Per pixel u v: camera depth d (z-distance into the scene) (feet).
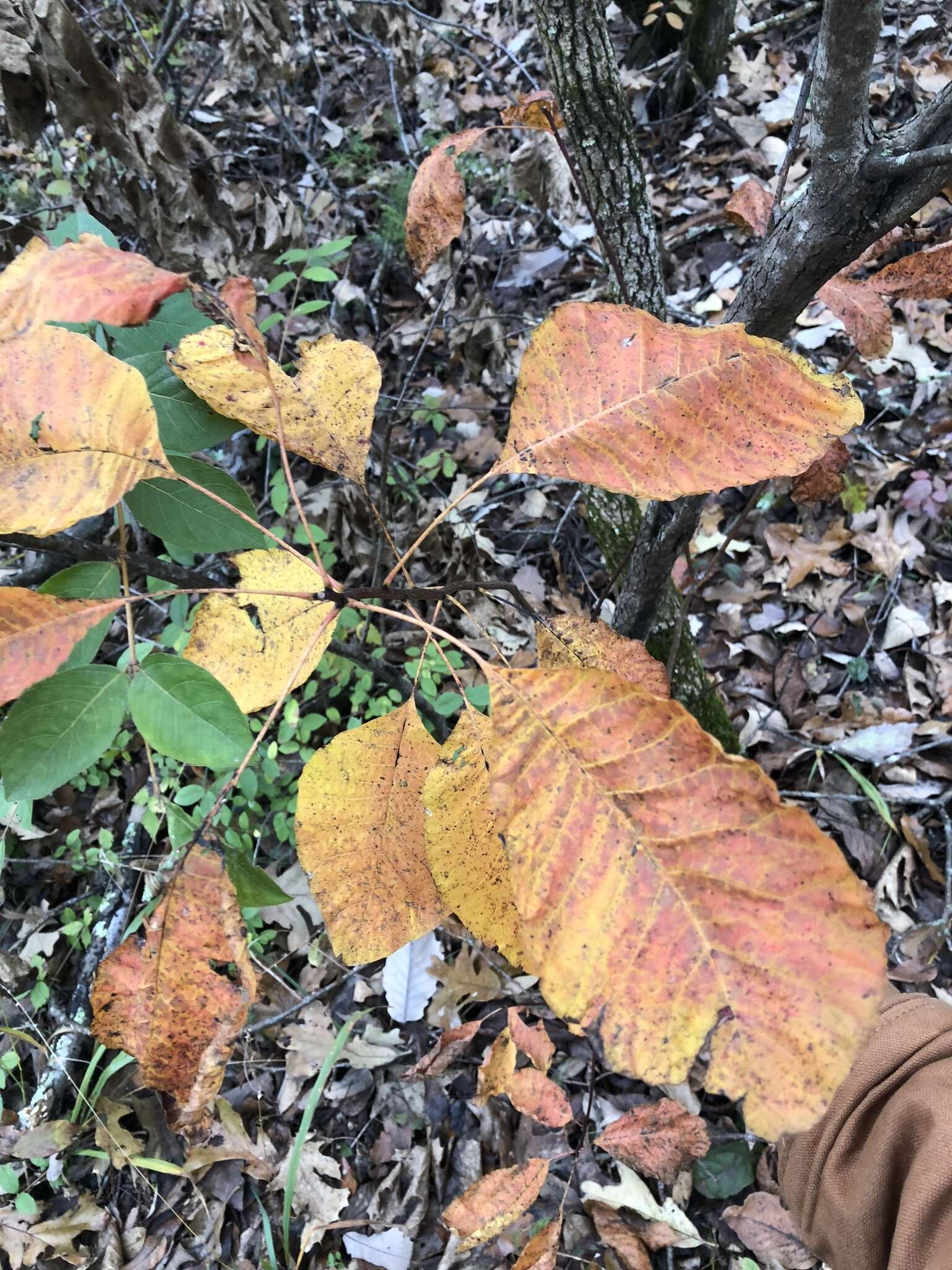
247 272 2.59
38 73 1.53
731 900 0.74
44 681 0.92
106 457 0.91
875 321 1.45
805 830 0.75
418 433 3.85
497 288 4.20
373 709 2.85
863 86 0.96
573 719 0.80
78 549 1.29
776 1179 2.31
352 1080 2.63
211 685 0.93
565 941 0.75
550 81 1.70
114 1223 2.45
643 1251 2.18
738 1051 0.72
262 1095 2.65
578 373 0.93
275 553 1.08
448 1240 2.35
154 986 0.83
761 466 0.89
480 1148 2.49
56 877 2.98
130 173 1.75
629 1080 2.53
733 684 3.29
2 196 3.10
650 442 0.90
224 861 0.85
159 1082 0.84
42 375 0.90
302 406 1.11
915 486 3.37
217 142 4.51
